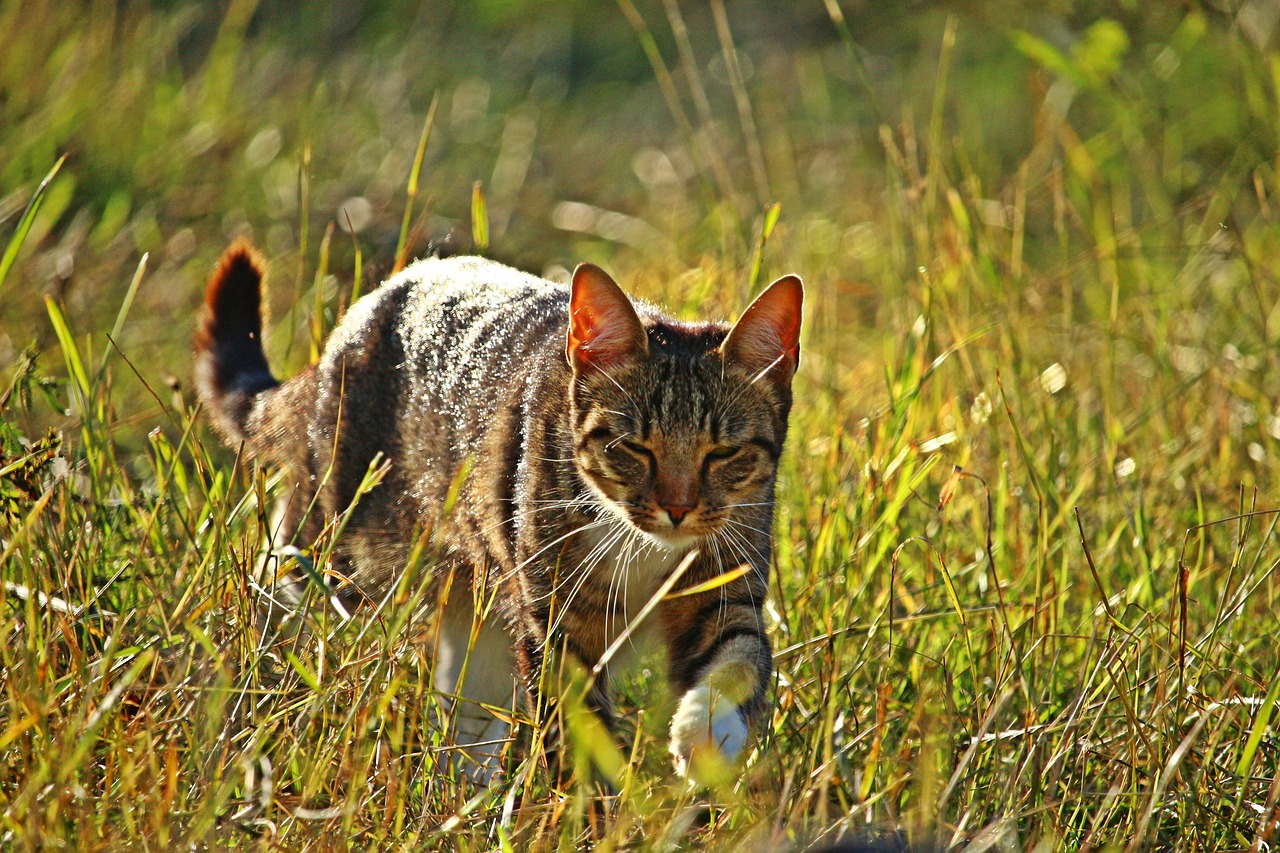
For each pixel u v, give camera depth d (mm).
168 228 13570
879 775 6781
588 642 7273
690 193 16938
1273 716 6996
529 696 7199
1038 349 11477
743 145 18453
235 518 7148
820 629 7754
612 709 7465
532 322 7703
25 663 5828
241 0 16891
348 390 8086
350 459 8023
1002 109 18812
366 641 6965
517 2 22797
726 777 6227
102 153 13578
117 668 6277
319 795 6184
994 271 10352
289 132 16172
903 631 7801
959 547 8805
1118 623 7145
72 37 14109
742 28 22453
